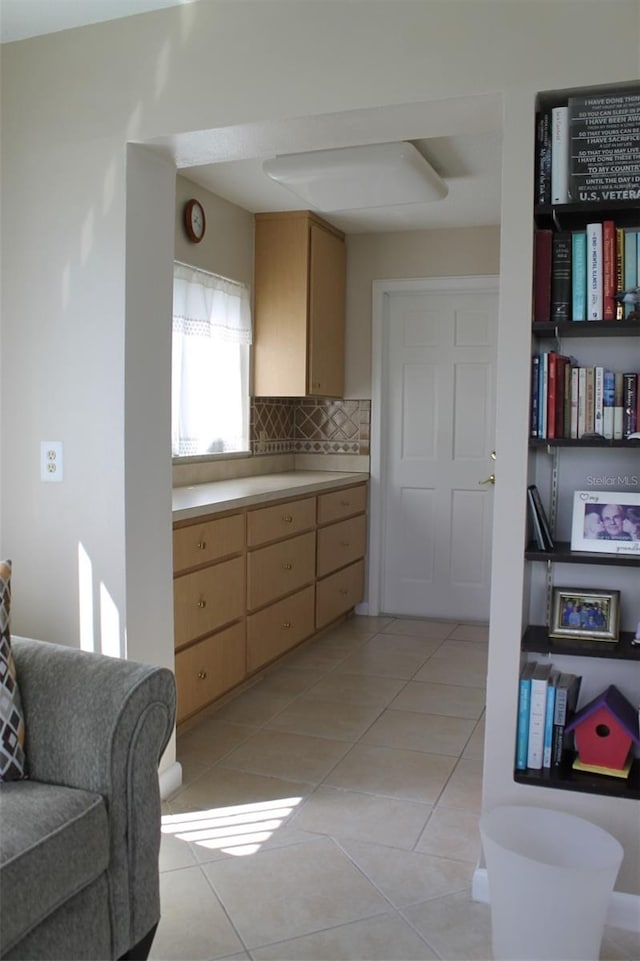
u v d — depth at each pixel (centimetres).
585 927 183
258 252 462
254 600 372
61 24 249
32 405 262
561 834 211
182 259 395
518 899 185
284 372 461
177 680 313
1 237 263
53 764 185
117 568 255
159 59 241
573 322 210
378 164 326
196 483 418
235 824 257
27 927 154
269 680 395
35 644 204
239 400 457
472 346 498
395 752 312
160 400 269
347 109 221
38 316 260
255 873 230
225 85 233
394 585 523
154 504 267
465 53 209
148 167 257
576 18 200
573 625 225
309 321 458
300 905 215
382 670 411
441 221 470
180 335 395
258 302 464
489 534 503
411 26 214
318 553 445
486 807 223
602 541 221
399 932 205
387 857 239
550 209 207
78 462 258
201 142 246
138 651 261
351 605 500
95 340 253
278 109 228
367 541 518
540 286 215
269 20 228
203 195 410
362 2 218
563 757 229
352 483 487
